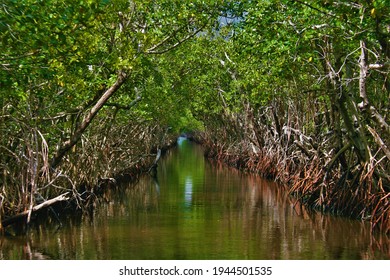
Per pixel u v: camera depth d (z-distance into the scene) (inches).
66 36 527.2
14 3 446.6
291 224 760.3
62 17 483.2
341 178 832.3
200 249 605.3
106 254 583.2
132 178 1427.2
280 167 1238.3
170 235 684.1
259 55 802.8
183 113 2097.7
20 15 450.0
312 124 1028.5
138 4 752.3
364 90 698.2
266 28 693.3
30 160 695.1
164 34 832.9
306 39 652.7
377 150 798.5
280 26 681.0
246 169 1587.1
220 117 2042.3
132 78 870.4
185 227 738.2
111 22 724.0
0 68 536.4
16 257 573.6
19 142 730.8
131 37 781.9
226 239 660.1
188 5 808.3
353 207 800.3
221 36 1317.7
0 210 671.1
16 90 589.9
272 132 1373.0
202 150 3038.9
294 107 1107.3
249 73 1082.1
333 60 812.0
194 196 1074.1
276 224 761.0
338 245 628.7
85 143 960.9
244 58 968.9
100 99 785.6
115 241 649.0
